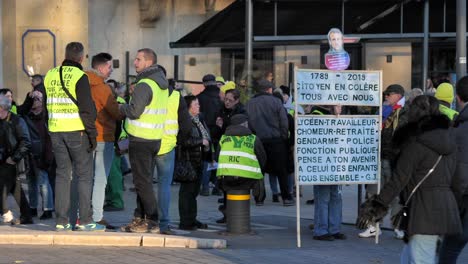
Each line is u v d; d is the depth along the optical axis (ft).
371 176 32.83
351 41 59.00
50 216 38.60
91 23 72.33
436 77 67.97
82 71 30.60
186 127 33.24
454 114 30.83
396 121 33.04
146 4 73.05
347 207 43.83
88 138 30.96
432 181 20.88
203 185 48.47
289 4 60.80
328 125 32.35
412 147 20.85
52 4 70.08
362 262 29.17
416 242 21.20
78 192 31.76
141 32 73.77
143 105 30.83
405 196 21.24
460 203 23.39
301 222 39.17
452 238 23.62
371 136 32.81
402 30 62.59
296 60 72.84
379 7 61.36
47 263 27.09
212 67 74.02
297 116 32.01
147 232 32.63
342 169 32.55
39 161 37.70
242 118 35.12
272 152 43.39
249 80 57.06
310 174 32.24
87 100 30.30
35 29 69.82
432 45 70.74
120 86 49.73
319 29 62.80
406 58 73.05
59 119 30.60
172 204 44.75
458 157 23.25
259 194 35.53
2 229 32.91
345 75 32.42
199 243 31.17
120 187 41.88
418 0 60.08
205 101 46.70
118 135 37.50
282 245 32.76
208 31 65.21
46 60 70.18
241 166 34.71
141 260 27.99
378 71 32.76
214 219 39.88
